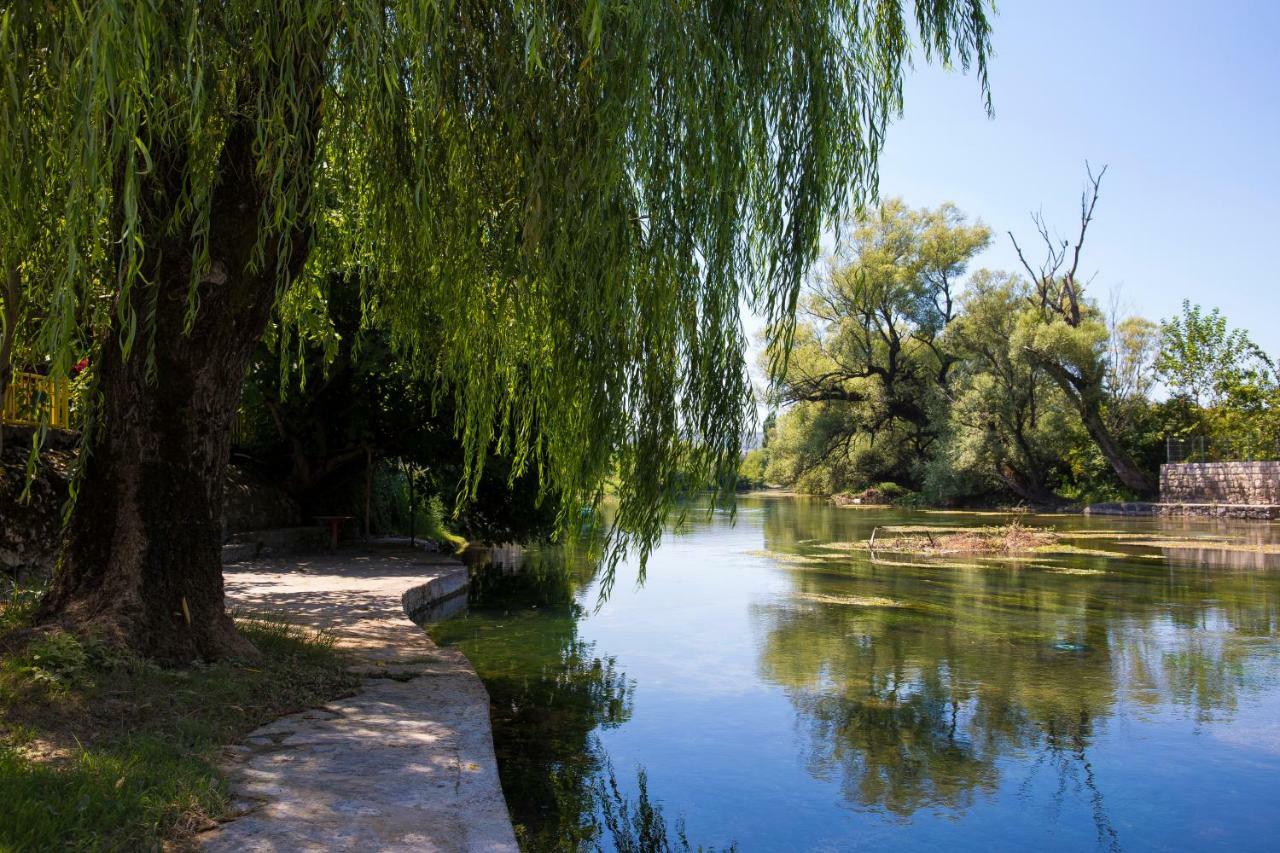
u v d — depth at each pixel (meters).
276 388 13.15
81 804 2.91
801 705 6.38
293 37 3.90
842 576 14.30
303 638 6.34
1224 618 10.18
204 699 4.36
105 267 4.59
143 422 4.98
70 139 3.22
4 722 3.63
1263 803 4.59
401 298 6.09
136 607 4.84
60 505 8.52
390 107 4.45
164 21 3.40
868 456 45.06
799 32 4.79
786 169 4.88
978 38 5.69
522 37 4.54
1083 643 8.72
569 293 4.65
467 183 4.99
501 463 14.27
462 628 9.54
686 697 6.60
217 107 4.34
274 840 2.97
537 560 17.50
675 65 4.26
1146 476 37.38
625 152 4.25
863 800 4.59
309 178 4.48
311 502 15.89
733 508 5.02
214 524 5.26
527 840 4.06
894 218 40.50
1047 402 36.84
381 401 14.24
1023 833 4.20
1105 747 5.48
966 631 9.34
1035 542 20.66
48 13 3.27
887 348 41.62
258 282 5.12
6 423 8.07
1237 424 35.62
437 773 3.78
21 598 5.90
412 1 3.93
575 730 5.76
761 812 4.42
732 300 4.86
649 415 4.95
